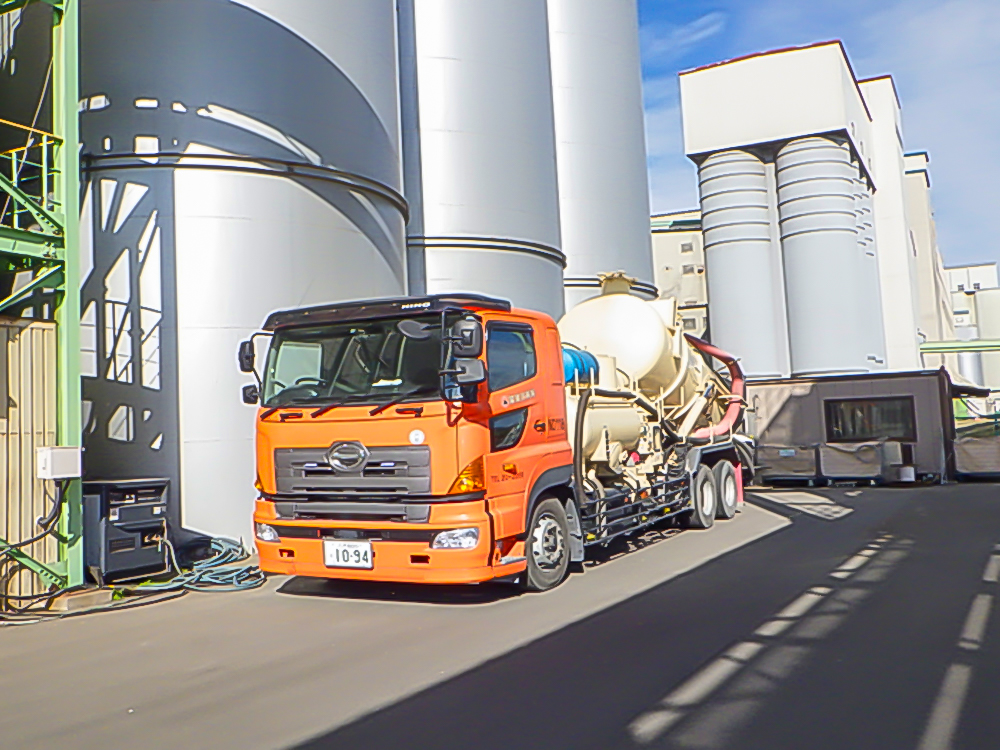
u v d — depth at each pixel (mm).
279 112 11789
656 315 11773
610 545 11125
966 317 70438
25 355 8336
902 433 19859
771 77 32469
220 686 5488
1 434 8094
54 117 8875
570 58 22797
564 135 22500
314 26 12266
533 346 8336
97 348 11172
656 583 8344
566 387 9336
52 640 7000
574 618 6945
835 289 31609
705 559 9719
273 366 8062
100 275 11227
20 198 8258
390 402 7363
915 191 47656
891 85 40312
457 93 17531
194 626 7309
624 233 23188
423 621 7090
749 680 5129
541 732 4406
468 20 17797
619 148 23391
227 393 11195
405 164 17219
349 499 7547
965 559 9094
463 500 7160
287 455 7828
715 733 4293
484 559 7180
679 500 11992
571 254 22188
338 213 12367
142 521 9258
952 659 5445
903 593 7449
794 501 16516
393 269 13508
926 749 4016
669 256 41531
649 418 11703
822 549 10148
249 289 11406
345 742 4391
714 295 33750
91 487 9000
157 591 8805
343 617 7398
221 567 9930
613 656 5762
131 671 5953
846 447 19906
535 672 5465
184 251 11203
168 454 10953
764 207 33219
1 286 10438
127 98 11352
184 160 11289
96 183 11281
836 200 31812
